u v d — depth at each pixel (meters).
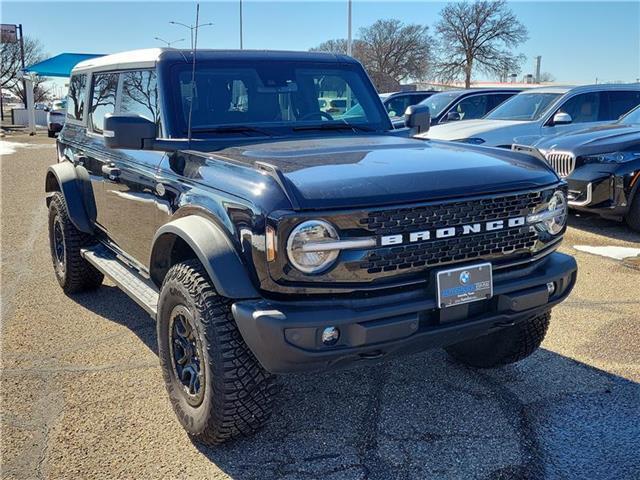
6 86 62.28
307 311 2.76
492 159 3.47
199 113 4.02
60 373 4.19
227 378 2.98
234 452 3.28
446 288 2.94
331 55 4.76
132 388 3.97
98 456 3.24
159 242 3.47
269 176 2.90
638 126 8.77
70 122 5.96
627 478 3.03
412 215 2.87
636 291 5.69
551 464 3.15
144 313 5.33
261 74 4.32
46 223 9.05
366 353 2.88
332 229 2.74
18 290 5.97
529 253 3.28
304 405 3.75
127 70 4.53
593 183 7.81
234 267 2.89
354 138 4.12
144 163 4.01
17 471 3.12
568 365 4.24
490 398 3.82
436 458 3.21
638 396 3.81
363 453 3.26
